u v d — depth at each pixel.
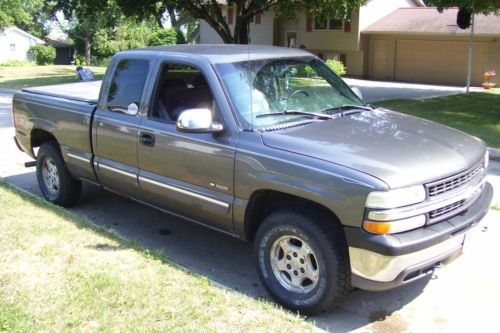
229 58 4.67
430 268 3.71
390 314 3.99
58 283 3.96
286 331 3.43
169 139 4.66
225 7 36.66
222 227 4.50
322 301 3.78
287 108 4.53
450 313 4.00
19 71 36.28
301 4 23.91
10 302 3.66
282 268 4.04
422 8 33.94
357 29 32.81
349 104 5.00
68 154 5.93
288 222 3.85
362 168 3.56
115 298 3.76
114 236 5.01
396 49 32.41
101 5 25.77
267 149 3.99
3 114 14.79
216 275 4.70
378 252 3.43
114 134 5.25
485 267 4.74
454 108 15.66
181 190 4.65
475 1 15.90
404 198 3.44
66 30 62.09
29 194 6.43
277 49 5.23
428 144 4.01
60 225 5.22
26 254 4.48
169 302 3.73
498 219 5.88
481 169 4.23
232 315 3.60
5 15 37.94
